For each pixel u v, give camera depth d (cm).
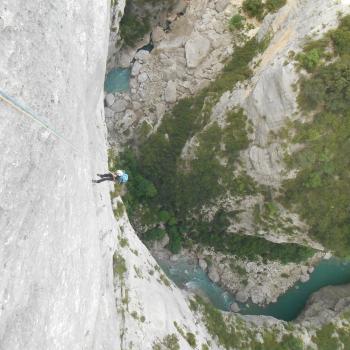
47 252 841
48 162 807
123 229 1831
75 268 1000
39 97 766
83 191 1059
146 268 1895
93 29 1107
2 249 683
